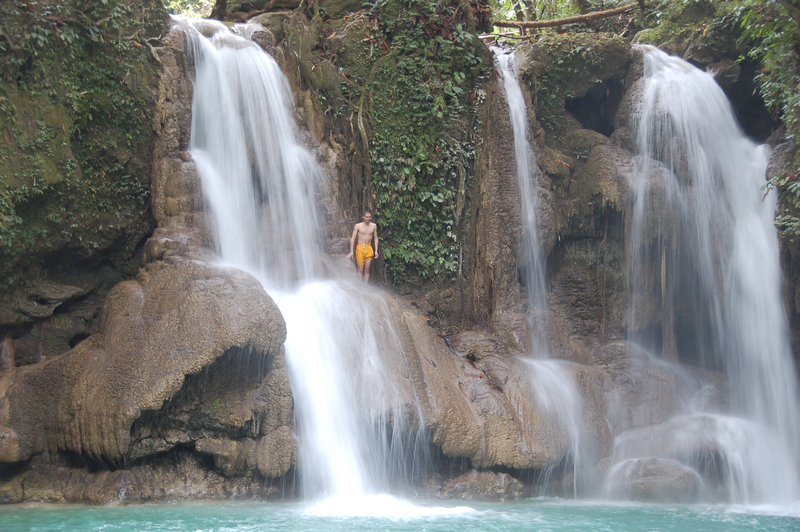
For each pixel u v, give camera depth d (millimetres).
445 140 17312
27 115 12289
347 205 16547
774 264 17391
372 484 11828
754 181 18625
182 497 10914
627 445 14523
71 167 12930
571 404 14328
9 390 11312
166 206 13828
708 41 20141
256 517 9648
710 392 16516
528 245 17406
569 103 20203
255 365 11266
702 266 18109
